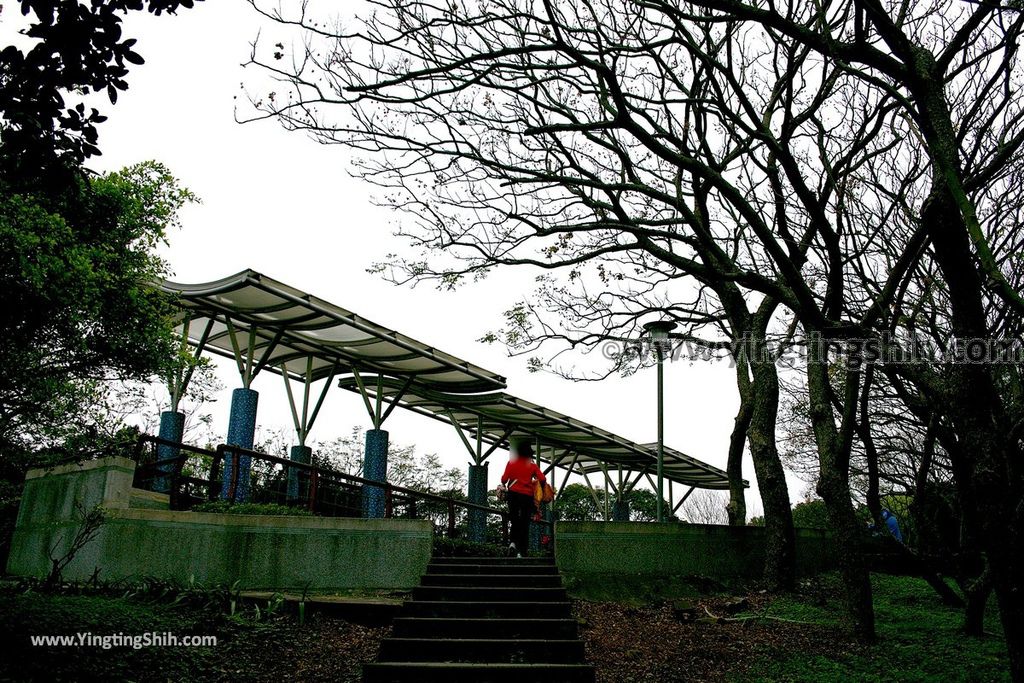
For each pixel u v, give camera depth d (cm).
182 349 1037
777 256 780
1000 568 601
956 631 997
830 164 984
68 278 749
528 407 1933
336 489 1717
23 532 1287
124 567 1048
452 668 758
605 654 875
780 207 908
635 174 913
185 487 1474
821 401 1050
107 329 923
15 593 926
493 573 1119
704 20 718
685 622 1043
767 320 1345
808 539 1419
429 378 1847
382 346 1605
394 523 1150
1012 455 668
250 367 1524
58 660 714
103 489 1105
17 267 720
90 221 927
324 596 1071
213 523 1089
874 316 935
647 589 1173
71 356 924
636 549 1223
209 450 1292
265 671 786
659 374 1561
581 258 938
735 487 1477
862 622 949
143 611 901
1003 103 740
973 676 800
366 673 755
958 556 1127
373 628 958
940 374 890
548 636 881
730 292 1308
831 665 845
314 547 1116
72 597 933
